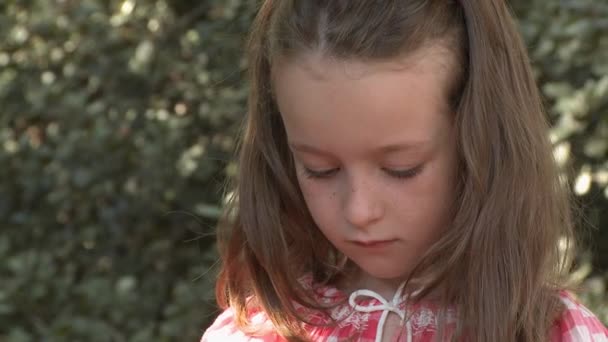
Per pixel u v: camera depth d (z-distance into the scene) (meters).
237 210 3.20
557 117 6.15
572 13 6.16
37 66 7.77
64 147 7.40
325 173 2.60
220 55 7.20
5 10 7.86
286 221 3.09
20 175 7.69
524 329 2.70
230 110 7.04
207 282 6.96
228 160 6.39
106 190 7.38
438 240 2.68
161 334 6.87
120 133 7.31
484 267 2.70
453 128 2.62
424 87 2.52
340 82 2.44
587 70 6.26
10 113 7.79
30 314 7.26
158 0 7.44
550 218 2.84
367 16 2.50
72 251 7.69
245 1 6.98
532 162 2.79
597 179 5.66
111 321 7.16
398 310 2.91
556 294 2.79
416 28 2.51
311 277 3.11
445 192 2.63
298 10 2.58
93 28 7.47
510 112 2.74
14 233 7.84
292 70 2.52
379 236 2.59
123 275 7.56
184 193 7.36
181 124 7.23
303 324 3.03
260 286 3.11
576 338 2.70
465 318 2.73
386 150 2.49
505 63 2.77
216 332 3.21
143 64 7.20
